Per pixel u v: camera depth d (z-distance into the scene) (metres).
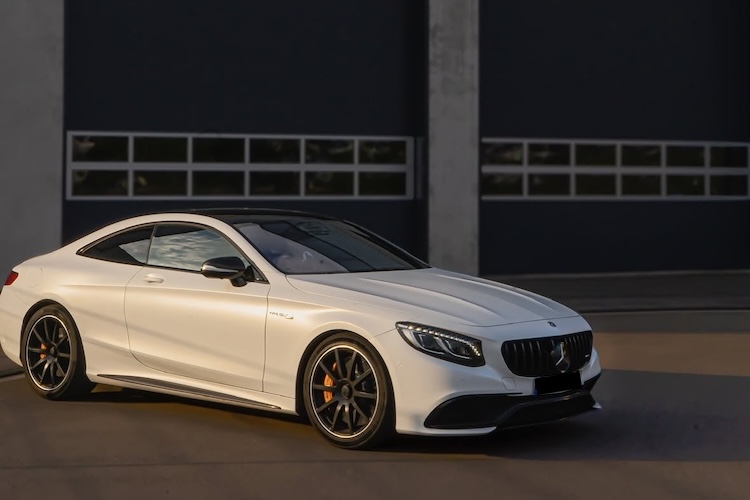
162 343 8.57
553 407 7.57
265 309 7.96
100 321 8.96
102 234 9.45
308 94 21.45
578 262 22.94
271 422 8.48
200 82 20.91
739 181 23.94
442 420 7.22
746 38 23.77
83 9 20.27
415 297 7.73
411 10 21.86
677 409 9.26
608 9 22.98
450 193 21.31
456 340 7.26
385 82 21.81
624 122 23.16
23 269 9.73
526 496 6.43
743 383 10.55
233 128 21.08
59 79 19.38
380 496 6.39
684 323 15.36
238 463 7.17
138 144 20.61
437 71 21.22
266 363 7.94
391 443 7.76
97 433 8.08
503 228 22.48
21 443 7.75
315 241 8.85
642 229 23.36
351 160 21.70
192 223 8.92
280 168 21.34
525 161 22.58
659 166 23.41
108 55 20.44
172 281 8.61
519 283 21.12
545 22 22.62
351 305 7.59
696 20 23.48
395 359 7.26
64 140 19.86
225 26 21.00
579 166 22.91
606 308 16.91
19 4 19.17
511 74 22.48
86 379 9.16
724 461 7.36
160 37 20.67
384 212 21.89
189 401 9.35
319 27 21.47
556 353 7.62
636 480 6.82
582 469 7.10
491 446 7.74
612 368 11.46
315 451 7.52
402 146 21.94
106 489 6.51
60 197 19.44
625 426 8.54
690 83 23.52
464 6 21.30
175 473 6.91
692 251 23.67
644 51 23.22
